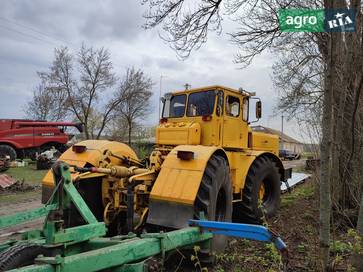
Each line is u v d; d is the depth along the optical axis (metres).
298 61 10.22
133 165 5.51
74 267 2.34
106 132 32.91
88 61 29.45
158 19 6.46
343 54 4.57
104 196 5.11
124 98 30.72
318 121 5.85
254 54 6.93
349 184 5.22
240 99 6.33
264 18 6.42
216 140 5.68
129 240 3.02
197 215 4.07
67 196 3.13
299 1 5.47
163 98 6.41
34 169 15.10
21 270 2.13
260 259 3.90
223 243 4.26
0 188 10.21
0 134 16.45
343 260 3.71
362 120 5.00
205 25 6.43
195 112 5.91
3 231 6.03
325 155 3.04
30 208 8.00
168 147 5.81
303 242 4.73
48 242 2.76
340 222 5.04
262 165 6.48
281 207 7.50
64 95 30.27
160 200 4.13
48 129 17.78
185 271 3.99
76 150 5.16
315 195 6.21
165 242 3.06
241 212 6.22
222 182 4.54
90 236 3.02
